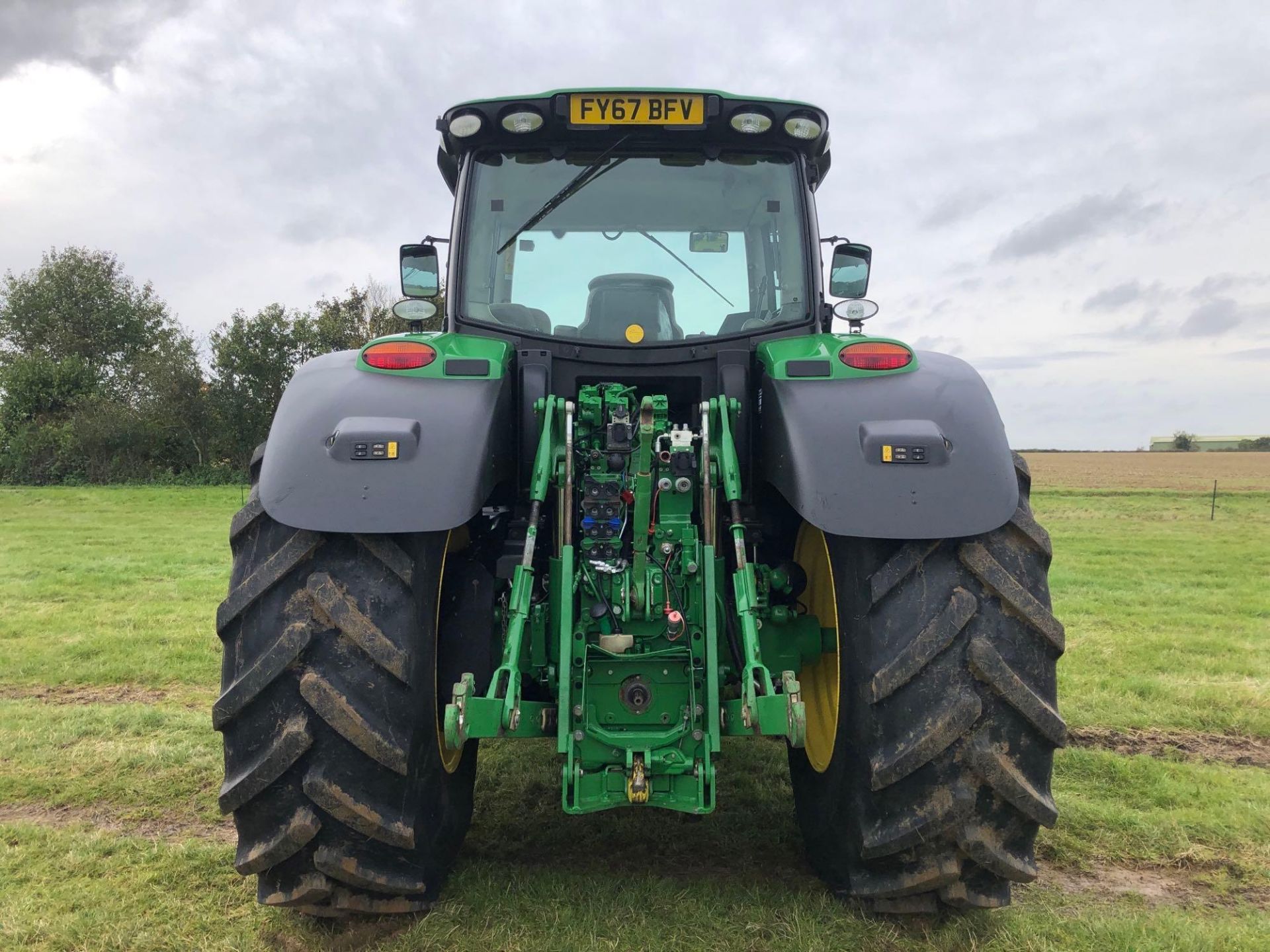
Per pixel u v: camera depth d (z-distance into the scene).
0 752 3.97
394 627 2.19
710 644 2.37
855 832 2.32
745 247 3.14
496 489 2.96
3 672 5.53
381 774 2.17
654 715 2.41
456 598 2.67
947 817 2.18
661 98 3.02
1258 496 27.92
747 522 2.84
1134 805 3.49
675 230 3.13
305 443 2.30
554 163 3.14
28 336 40.31
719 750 2.36
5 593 8.52
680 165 3.15
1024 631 2.22
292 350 30.91
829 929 2.41
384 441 2.26
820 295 3.15
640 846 3.03
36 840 3.06
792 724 2.22
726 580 2.84
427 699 2.29
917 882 2.28
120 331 41.16
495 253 3.12
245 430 30.75
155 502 22.06
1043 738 2.20
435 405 2.42
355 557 2.23
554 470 2.60
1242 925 2.54
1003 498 2.26
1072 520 19.66
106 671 5.53
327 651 2.17
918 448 2.29
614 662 2.43
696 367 3.02
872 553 2.28
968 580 2.25
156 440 31.22
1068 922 2.50
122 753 3.95
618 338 3.07
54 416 34.56
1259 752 4.21
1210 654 6.26
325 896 2.28
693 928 2.43
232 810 2.19
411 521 2.17
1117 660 5.96
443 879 2.62
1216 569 11.23
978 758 2.15
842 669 2.35
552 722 2.44
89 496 23.72
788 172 3.15
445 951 2.32
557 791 3.56
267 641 2.17
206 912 2.58
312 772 2.13
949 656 2.19
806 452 2.35
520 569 2.41
